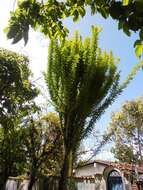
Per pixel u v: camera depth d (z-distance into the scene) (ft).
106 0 10.43
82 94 36.86
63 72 37.86
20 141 75.97
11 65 61.31
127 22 9.36
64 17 14.01
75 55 38.06
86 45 39.55
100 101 37.88
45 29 14.24
